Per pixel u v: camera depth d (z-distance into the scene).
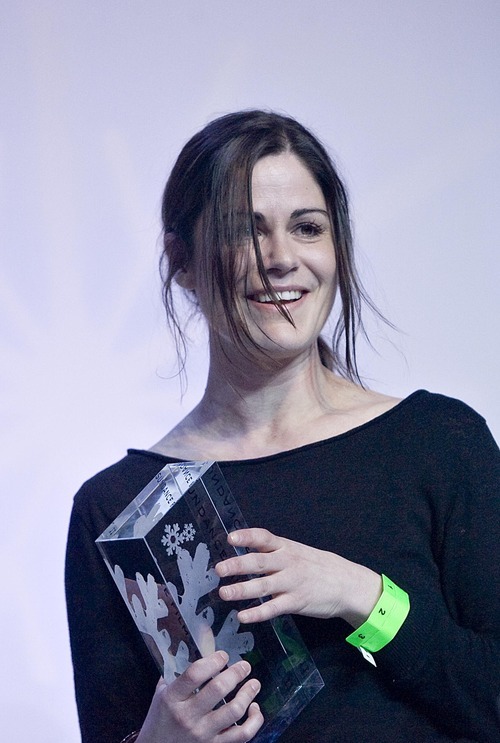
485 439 5.54
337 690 5.19
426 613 5.11
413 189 8.79
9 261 9.01
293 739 5.16
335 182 5.73
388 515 5.39
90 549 5.90
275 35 9.02
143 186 9.03
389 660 5.03
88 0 9.12
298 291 5.54
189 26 9.09
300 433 5.73
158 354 8.89
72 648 5.93
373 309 6.39
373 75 8.90
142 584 4.78
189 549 4.74
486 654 5.15
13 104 9.08
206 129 5.80
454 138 8.84
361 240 8.73
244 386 5.78
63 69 9.10
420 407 5.66
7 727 8.74
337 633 5.29
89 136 9.06
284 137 5.62
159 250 8.91
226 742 4.75
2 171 9.05
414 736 5.14
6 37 9.23
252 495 5.53
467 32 8.89
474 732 5.14
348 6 8.96
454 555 5.34
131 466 5.97
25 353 8.95
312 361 5.84
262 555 4.71
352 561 5.30
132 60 9.09
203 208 5.67
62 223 9.02
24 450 8.90
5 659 8.79
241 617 4.65
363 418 5.71
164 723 4.76
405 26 8.91
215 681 4.64
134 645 5.79
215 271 5.46
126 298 8.96
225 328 5.61
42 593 8.84
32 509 8.89
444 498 5.39
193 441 5.95
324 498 5.45
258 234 5.53
